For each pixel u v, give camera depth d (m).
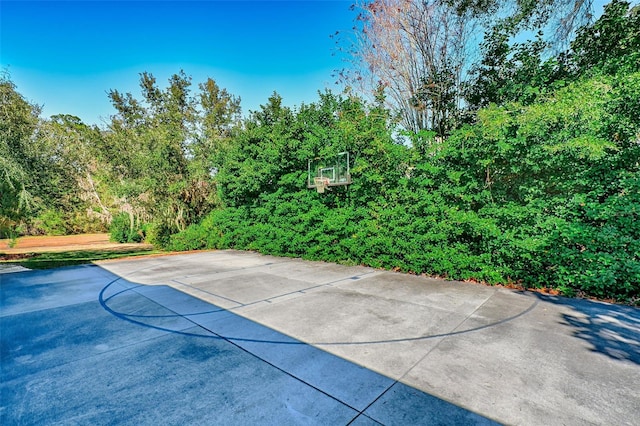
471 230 6.14
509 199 6.11
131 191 12.75
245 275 7.34
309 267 8.17
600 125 5.10
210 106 19.52
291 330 3.82
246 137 11.15
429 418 2.12
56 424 2.15
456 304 4.79
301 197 9.30
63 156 12.11
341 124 7.92
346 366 2.89
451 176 6.32
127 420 2.17
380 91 9.41
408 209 7.00
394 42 9.75
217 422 2.12
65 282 6.89
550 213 5.59
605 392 2.42
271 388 2.54
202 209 14.55
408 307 4.67
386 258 7.40
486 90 8.06
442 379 2.63
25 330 3.99
